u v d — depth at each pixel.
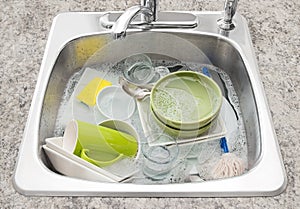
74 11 1.31
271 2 1.34
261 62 1.18
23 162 0.97
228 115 1.19
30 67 1.16
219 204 0.90
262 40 1.24
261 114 1.07
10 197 0.91
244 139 1.15
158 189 0.92
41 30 1.26
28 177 0.94
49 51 1.20
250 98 1.15
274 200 0.91
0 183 0.93
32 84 1.12
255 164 1.00
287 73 1.16
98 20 1.29
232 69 1.27
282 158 0.98
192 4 1.33
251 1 1.34
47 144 1.04
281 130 1.03
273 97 1.10
